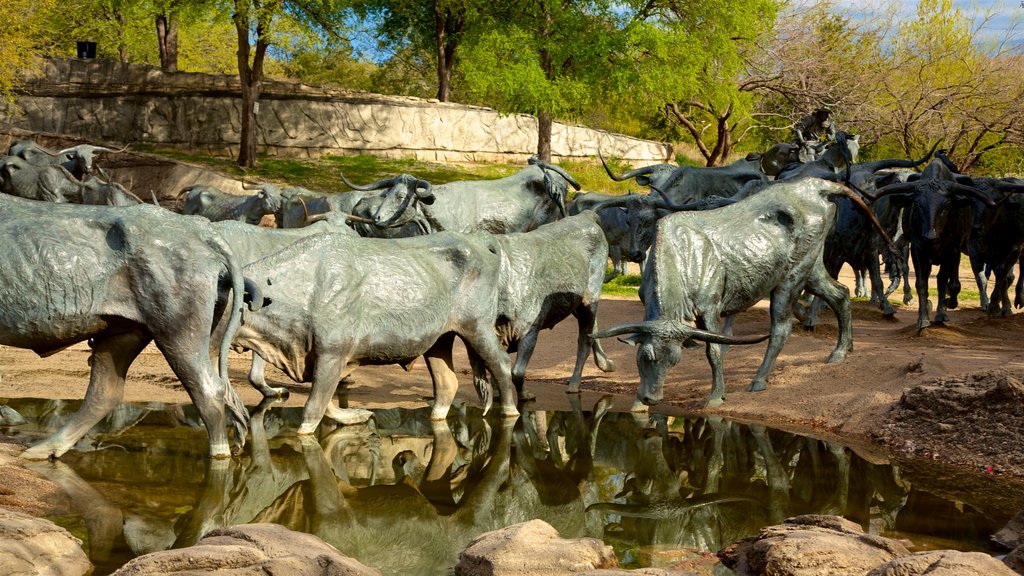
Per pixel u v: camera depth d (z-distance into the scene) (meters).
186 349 7.94
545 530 6.24
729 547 6.50
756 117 41.41
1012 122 34.19
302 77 51.34
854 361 11.82
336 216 11.42
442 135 37.34
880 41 39.62
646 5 32.25
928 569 5.21
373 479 8.18
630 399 11.72
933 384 10.09
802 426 10.33
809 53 38.88
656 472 8.61
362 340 9.41
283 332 9.06
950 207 14.64
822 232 11.44
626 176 17.77
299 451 8.88
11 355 12.62
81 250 7.68
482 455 9.09
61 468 7.85
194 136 34.41
